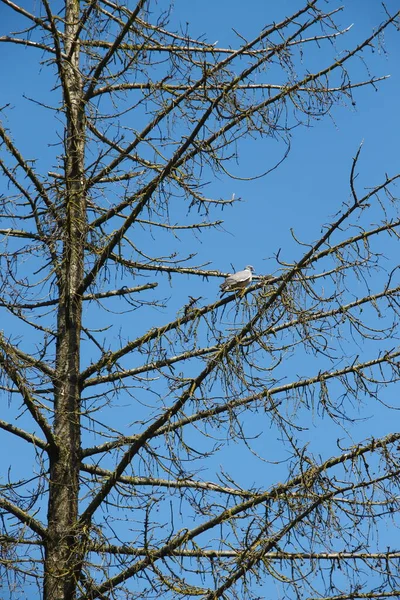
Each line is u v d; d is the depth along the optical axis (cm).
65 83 1387
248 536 1177
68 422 1367
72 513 1315
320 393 1254
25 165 1377
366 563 1200
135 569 1195
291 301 1209
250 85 1420
